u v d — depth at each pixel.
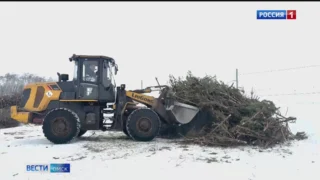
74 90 9.10
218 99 9.02
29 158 6.78
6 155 7.10
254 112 8.32
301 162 6.12
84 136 10.24
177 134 9.59
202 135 8.83
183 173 5.48
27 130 12.73
